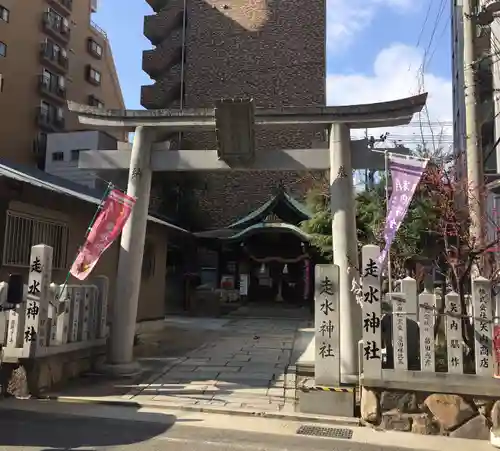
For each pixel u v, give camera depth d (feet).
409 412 23.12
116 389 27.89
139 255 32.91
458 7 67.00
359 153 31.60
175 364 34.19
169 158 33.50
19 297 21.27
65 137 103.65
